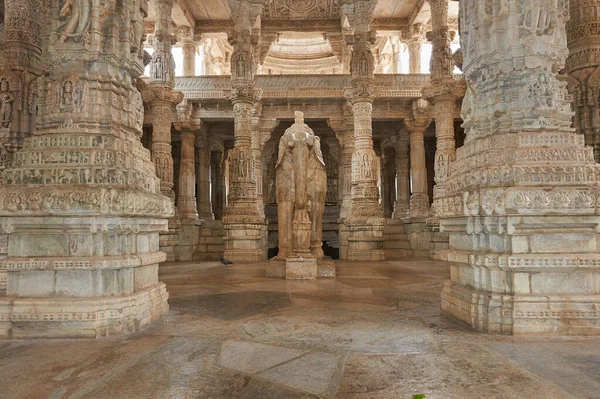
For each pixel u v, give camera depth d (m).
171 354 3.34
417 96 16.78
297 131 8.63
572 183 3.82
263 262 13.07
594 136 7.64
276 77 17.28
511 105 4.30
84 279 3.98
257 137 17.80
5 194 3.88
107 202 3.89
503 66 4.28
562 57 4.28
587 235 3.90
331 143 21.72
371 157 14.00
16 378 2.82
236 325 4.35
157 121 13.77
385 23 19.17
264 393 2.54
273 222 22.77
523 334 3.81
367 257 13.70
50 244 4.03
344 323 4.41
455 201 4.40
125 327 4.01
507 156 4.03
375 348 3.47
